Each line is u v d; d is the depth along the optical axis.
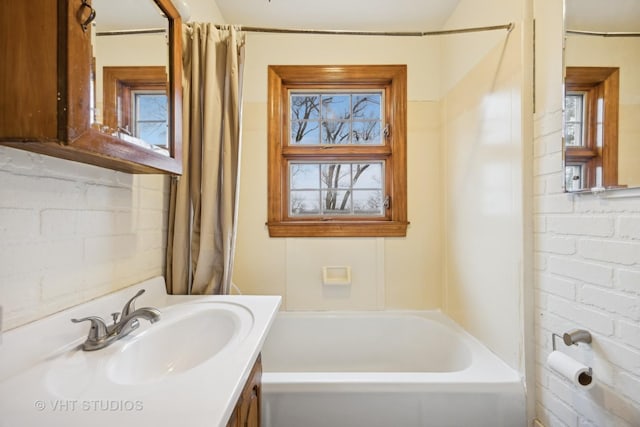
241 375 0.59
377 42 1.93
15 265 0.62
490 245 1.39
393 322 1.87
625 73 0.79
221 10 1.75
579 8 0.93
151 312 0.75
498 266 1.33
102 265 0.89
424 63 1.93
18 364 0.60
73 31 0.53
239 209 1.92
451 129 1.78
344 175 2.02
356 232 1.93
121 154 0.68
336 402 1.11
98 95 0.64
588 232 0.92
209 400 0.50
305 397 1.11
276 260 1.94
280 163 1.94
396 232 1.94
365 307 1.95
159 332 0.86
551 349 1.06
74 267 0.78
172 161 0.92
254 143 1.92
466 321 1.62
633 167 0.77
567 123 0.98
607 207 0.85
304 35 1.92
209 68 1.30
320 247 1.94
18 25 0.52
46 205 0.70
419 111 1.94
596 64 0.87
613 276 0.84
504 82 1.28
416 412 1.11
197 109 1.31
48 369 0.62
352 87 2.00
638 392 0.78
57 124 0.52
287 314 1.91
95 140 0.59
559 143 1.02
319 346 1.87
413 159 1.94
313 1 1.67
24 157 0.64
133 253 1.05
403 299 1.95
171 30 0.94
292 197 2.01
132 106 0.76
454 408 1.12
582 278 0.94
